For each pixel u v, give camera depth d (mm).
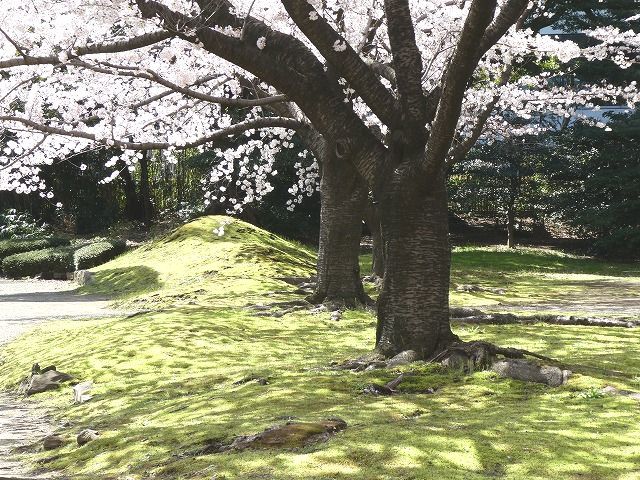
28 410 9109
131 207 42062
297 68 9125
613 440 5379
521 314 15445
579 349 10016
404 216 8836
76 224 40125
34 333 14961
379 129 16016
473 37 7312
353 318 14188
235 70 14523
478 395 7234
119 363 10656
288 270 22094
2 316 18531
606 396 6941
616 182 33375
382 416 6422
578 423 5906
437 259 8867
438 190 8836
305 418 6344
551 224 42562
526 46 13477
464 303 18875
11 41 9125
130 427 7219
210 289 19625
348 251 15398
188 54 14688
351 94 13961
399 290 8891
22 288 27203
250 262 22562
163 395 8672
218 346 11477
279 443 5703
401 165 8875
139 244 32250
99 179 39344
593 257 35281
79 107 13414
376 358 8875
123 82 14242
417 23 14172
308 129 15195
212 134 13953
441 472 4828
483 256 33062
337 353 10891
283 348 11398
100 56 11945
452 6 12734
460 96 7742
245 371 9320
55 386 10109
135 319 13930
